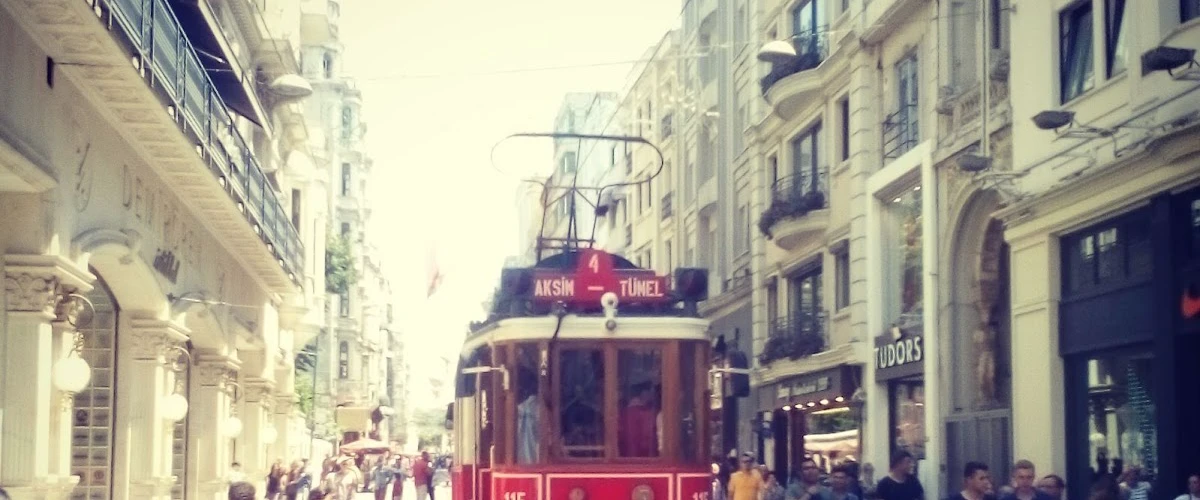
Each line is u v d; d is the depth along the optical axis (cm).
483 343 1370
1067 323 1691
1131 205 1520
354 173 8181
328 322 7769
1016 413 1795
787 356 2758
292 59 3131
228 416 2594
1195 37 1383
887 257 2320
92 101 1471
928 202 2083
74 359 1394
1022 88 1781
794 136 2847
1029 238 1766
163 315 1927
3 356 1334
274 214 2688
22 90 1236
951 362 2028
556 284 1326
